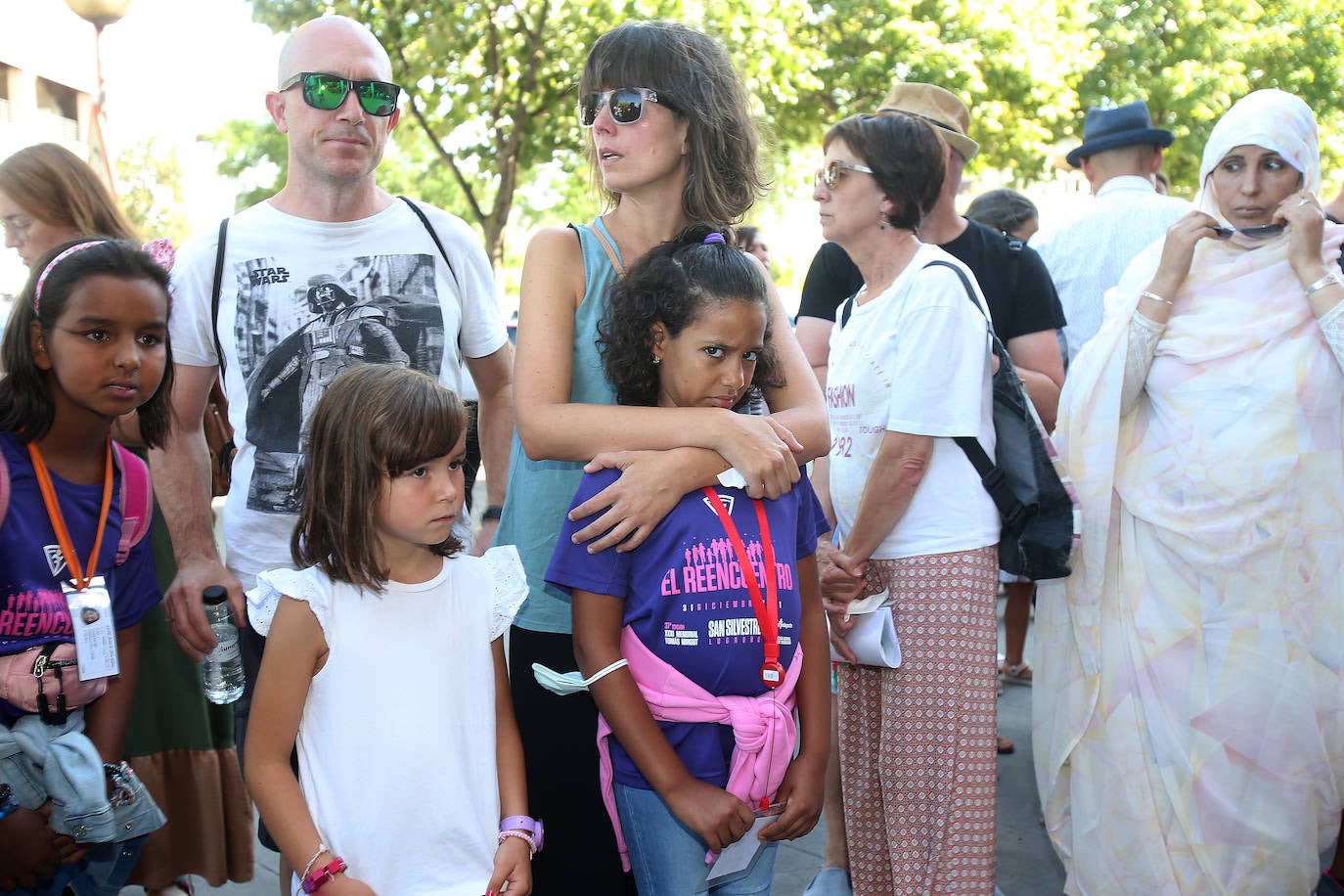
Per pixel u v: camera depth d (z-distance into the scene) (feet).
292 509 8.20
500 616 6.75
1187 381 9.37
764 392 7.60
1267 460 9.07
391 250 8.46
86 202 9.61
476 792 6.52
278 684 6.26
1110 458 9.49
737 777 6.55
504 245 43.70
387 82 8.21
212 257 8.23
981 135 46.80
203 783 10.11
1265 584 9.09
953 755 9.11
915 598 9.14
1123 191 13.83
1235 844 9.16
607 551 6.72
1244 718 9.09
